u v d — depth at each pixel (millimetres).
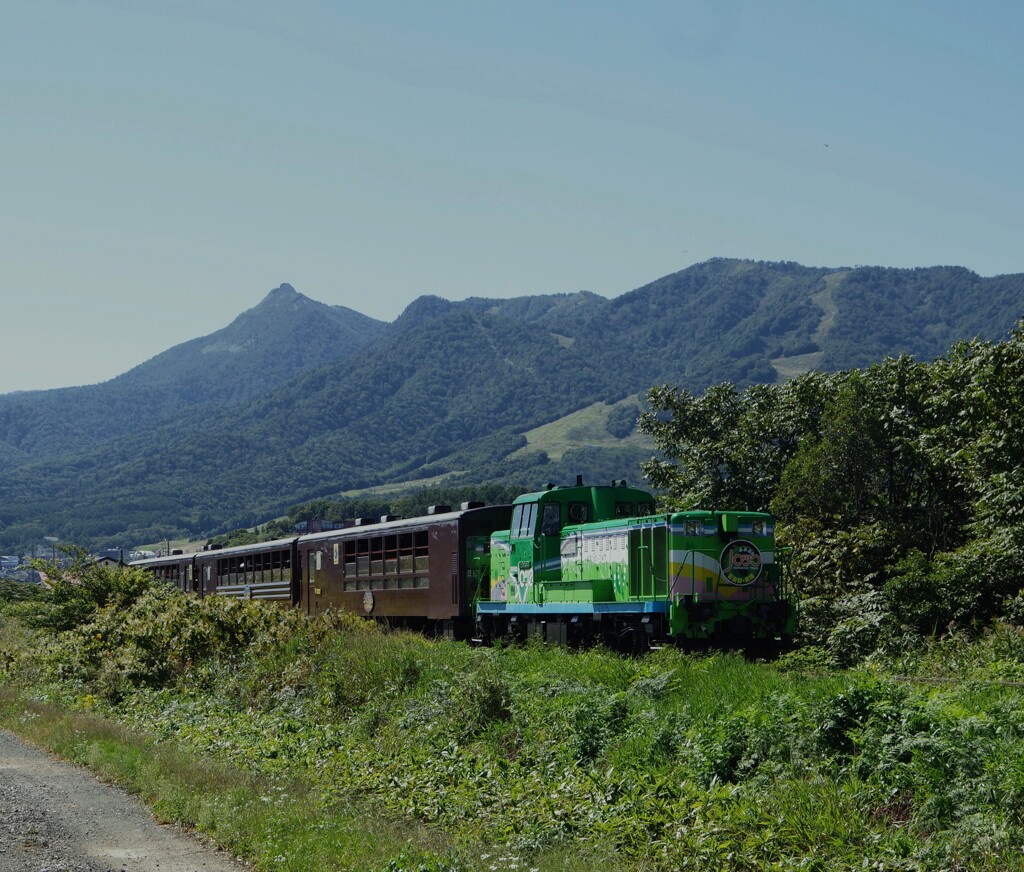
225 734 16688
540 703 15320
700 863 9203
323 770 13727
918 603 24516
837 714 11328
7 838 10773
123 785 13617
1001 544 23172
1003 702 11875
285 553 37594
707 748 11789
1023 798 9070
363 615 32375
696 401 40281
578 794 11422
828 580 28531
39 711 20844
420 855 9648
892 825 9461
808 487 31672
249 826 10773
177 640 23641
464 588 27578
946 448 27125
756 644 21375
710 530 21078
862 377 32375
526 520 25656
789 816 9578
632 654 21672
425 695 17141
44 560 33281
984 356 23625
